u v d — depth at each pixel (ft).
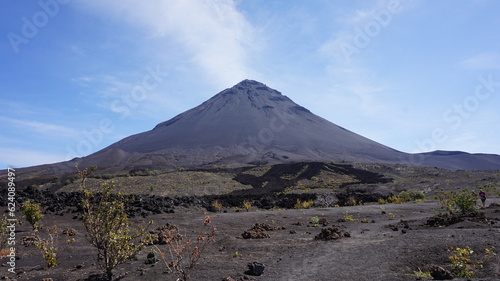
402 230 36.65
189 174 195.52
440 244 27.37
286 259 28.02
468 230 31.86
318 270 24.03
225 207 90.38
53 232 44.16
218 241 37.01
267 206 96.84
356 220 56.13
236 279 22.97
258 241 36.11
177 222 54.44
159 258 30.09
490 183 121.80
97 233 24.17
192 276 24.00
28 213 45.44
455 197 47.93
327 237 35.50
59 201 70.33
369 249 28.91
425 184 138.62
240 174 224.33
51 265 27.25
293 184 189.26
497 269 20.68
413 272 22.27
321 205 99.76
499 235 28.53
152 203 71.72
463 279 19.40
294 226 50.26
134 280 23.48
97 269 26.53
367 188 136.36
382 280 20.48
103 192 25.32
